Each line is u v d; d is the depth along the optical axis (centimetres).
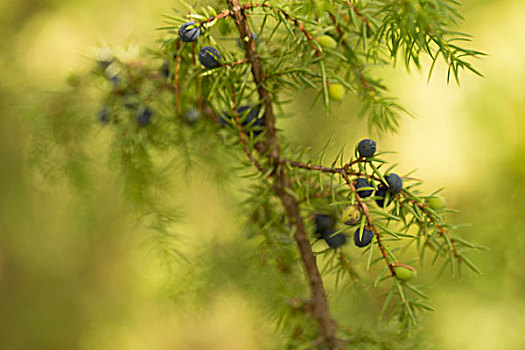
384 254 63
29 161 75
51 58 138
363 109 69
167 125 72
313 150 105
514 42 138
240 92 65
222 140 71
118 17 135
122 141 72
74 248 178
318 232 66
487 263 116
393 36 63
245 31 64
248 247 76
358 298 70
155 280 81
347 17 65
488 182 131
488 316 122
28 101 75
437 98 129
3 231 175
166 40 66
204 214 104
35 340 194
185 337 178
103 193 91
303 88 65
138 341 185
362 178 63
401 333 67
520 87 136
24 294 197
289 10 64
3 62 137
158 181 73
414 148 130
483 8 139
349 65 67
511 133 133
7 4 146
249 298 75
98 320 189
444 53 62
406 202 64
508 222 118
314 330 68
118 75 71
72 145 75
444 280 123
